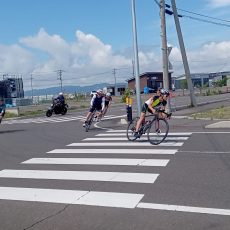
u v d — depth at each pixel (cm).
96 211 591
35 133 1738
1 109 1836
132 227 520
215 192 660
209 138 1271
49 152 1154
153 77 8862
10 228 540
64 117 2927
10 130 1980
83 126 1866
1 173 888
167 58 2306
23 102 7838
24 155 1127
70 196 675
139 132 1266
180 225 519
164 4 2325
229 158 942
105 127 1838
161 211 577
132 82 9419
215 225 513
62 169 902
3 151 1223
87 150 1151
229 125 1540
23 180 812
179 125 1683
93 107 1683
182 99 4456
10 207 633
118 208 599
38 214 593
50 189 729
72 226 537
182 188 694
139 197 649
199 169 838
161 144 1195
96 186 734
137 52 1989
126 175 809
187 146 1137
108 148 1166
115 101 5584
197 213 561
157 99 1227
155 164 905
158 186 713
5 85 8725
